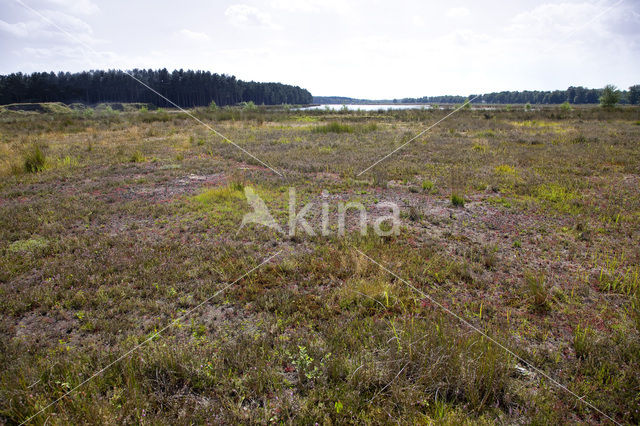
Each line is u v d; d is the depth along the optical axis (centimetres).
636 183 954
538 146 1526
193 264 521
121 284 463
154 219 712
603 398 294
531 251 582
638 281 466
